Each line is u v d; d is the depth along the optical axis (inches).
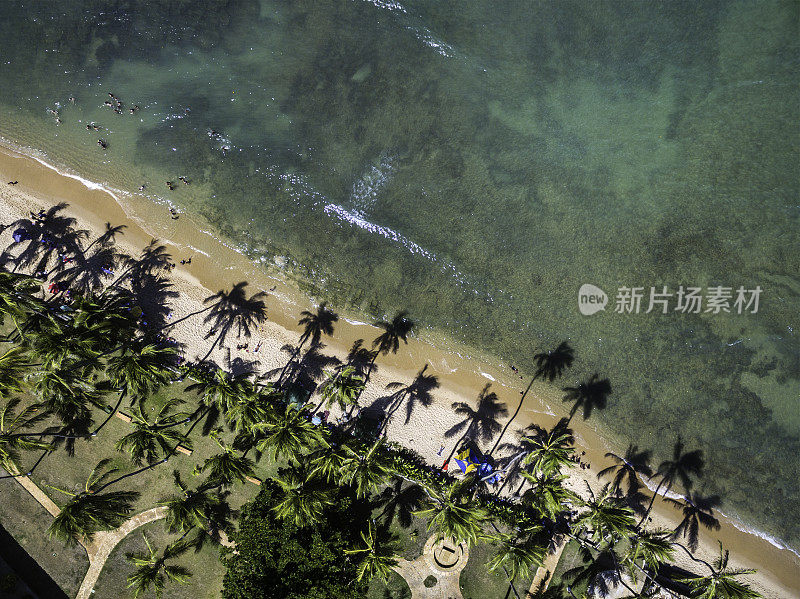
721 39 1491.1
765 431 1438.2
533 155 1514.5
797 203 1464.1
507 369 1473.9
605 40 1513.3
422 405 1451.8
